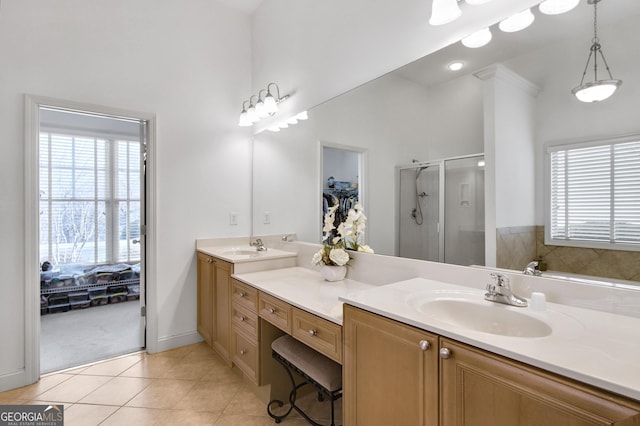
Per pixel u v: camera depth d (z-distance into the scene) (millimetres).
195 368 2457
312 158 2465
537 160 1266
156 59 2736
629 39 1048
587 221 1146
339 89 2203
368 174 2006
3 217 2139
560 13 1196
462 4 1494
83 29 2422
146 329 2748
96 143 3854
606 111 1099
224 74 3113
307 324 1574
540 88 1254
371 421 1234
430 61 1632
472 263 1492
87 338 2988
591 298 1146
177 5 2854
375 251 1981
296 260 2662
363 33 2012
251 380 2045
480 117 1447
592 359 778
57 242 3711
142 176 2748
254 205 3234
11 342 2160
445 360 984
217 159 3064
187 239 2900
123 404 1993
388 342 1160
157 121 2734
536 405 792
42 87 2264
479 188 1464
